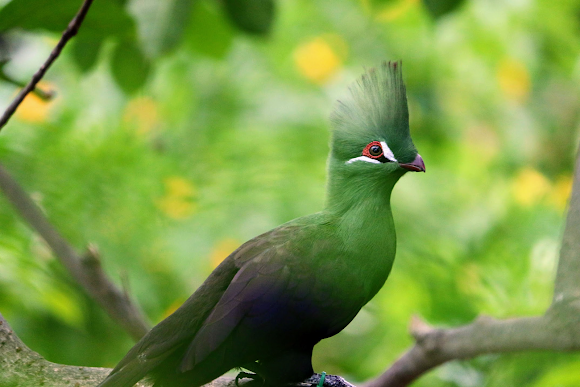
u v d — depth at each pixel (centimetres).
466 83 1457
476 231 1185
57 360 1105
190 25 1112
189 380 625
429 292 1055
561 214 1181
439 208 1238
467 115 1458
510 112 1474
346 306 682
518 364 876
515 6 1418
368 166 713
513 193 1281
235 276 659
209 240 1178
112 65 1003
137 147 1219
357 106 743
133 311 873
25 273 980
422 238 1150
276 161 1234
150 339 636
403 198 1226
